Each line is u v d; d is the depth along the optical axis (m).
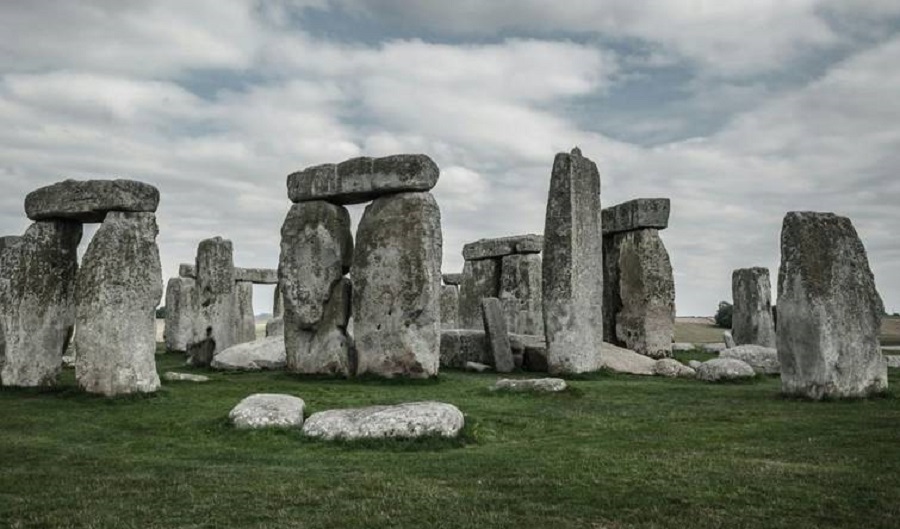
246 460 9.43
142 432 11.62
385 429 10.19
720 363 18.06
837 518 6.70
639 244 24.69
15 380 16.27
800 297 13.84
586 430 11.31
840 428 10.65
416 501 7.37
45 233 16.61
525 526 6.64
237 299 34.22
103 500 7.63
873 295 13.92
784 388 14.16
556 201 19.98
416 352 18.66
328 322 20.19
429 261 19.00
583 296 19.97
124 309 14.84
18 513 7.21
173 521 6.91
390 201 19.61
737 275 29.33
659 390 15.81
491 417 12.20
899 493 7.36
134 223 15.25
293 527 6.68
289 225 20.94
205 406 13.66
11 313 16.52
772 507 7.03
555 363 19.66
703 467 8.50
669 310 24.52
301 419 11.27
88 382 14.88
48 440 11.09
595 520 6.78
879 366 13.78
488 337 22.05
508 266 31.28
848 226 14.09
